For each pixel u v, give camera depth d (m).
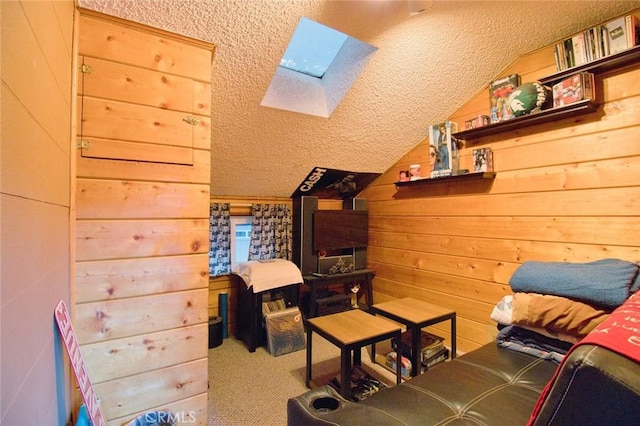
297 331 2.71
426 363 2.23
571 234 1.94
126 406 1.36
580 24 1.85
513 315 1.72
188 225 1.49
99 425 1.12
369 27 1.72
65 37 1.09
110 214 1.33
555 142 2.02
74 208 1.25
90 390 1.12
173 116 1.46
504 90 2.18
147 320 1.40
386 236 3.36
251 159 2.68
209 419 1.75
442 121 2.72
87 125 1.28
